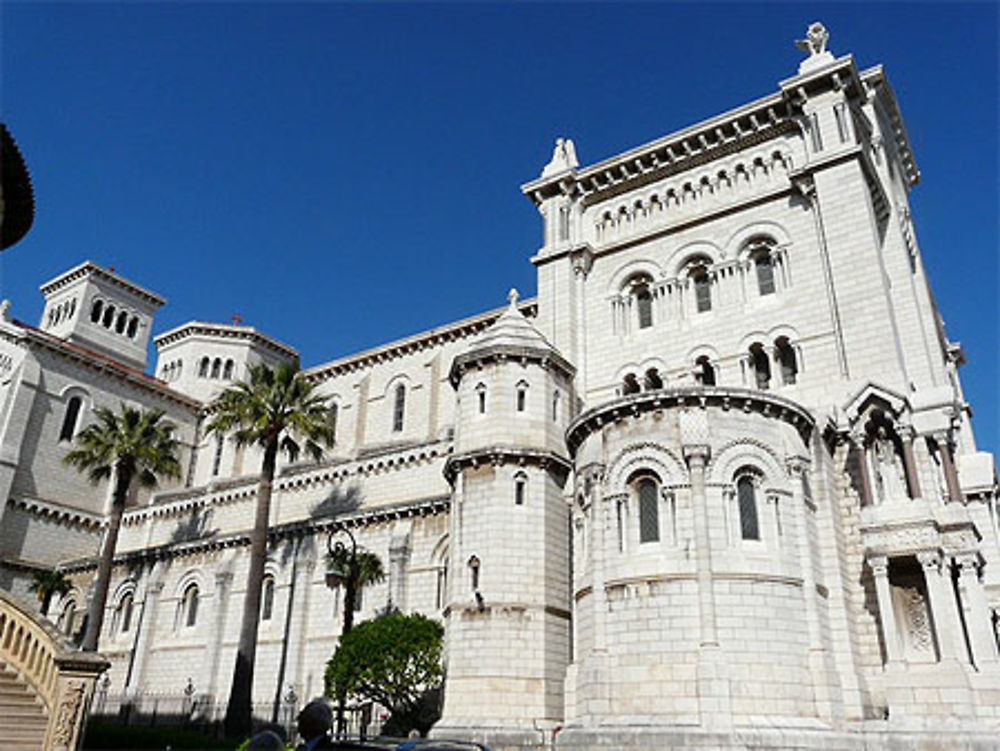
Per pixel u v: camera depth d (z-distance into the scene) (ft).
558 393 128.36
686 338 131.75
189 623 176.65
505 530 112.06
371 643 113.39
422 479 162.20
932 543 90.79
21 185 82.33
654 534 93.61
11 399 207.41
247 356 264.31
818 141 126.93
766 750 77.97
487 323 187.73
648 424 97.91
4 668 73.87
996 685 84.02
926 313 142.31
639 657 87.40
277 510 182.09
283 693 148.15
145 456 161.68
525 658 104.88
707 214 137.28
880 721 85.40
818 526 98.12
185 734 120.47
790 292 124.06
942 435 98.99
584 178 153.28
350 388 213.87
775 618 86.63
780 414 98.73
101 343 268.62
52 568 206.80
